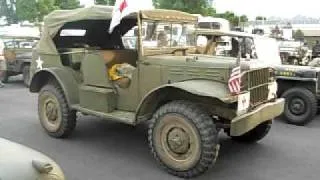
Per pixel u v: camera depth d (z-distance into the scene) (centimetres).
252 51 1045
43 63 733
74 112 689
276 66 873
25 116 878
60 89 692
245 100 539
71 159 602
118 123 802
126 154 626
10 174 288
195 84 531
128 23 697
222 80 536
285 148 672
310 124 862
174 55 632
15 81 1482
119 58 659
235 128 518
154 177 536
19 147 329
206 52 770
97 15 655
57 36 736
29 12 3441
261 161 605
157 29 624
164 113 539
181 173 534
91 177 534
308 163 600
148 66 594
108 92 624
